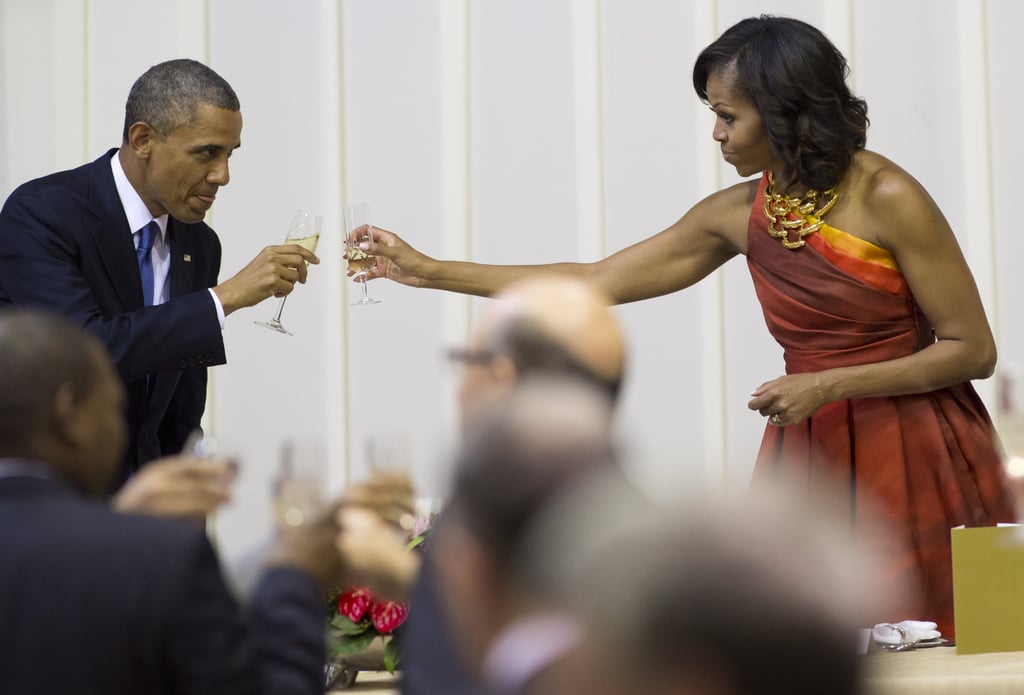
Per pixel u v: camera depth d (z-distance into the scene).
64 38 10.29
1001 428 5.28
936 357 6.16
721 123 6.50
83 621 2.93
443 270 7.28
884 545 6.02
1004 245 10.13
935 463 6.20
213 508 3.62
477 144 10.32
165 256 7.05
